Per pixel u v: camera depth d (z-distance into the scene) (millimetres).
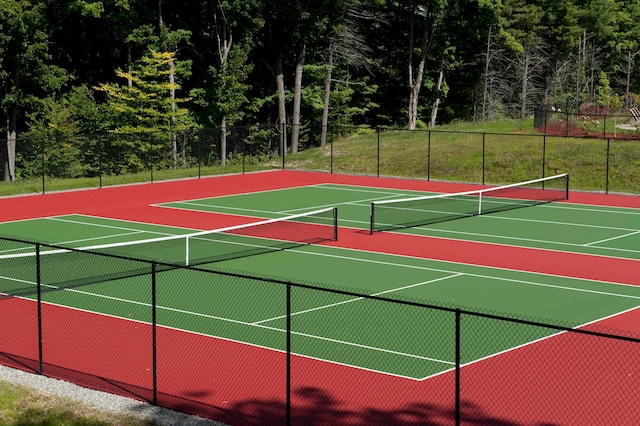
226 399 14484
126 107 59812
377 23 80000
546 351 17156
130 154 56594
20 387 14672
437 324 19344
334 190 45375
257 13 66625
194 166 59469
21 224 34188
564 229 33562
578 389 14797
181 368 16234
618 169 46094
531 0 90062
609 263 27141
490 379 15422
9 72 59656
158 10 64562
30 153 59938
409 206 39781
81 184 46031
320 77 74062
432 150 53062
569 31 90750
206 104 68688
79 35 69250
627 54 100562
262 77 75500
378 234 32094
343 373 15898
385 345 17688
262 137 72312
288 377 12555
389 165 52375
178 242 30219
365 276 24812
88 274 24609
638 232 33000
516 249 29359
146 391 14883
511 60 86875
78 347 17656
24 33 57906
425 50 75562
